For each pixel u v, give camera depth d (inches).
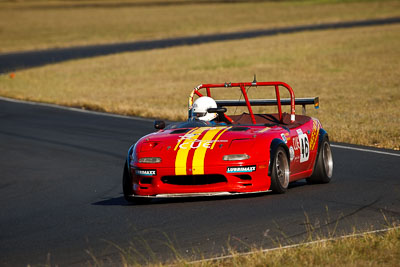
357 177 1437.0
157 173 1171.3
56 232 1043.9
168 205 1203.9
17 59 7337.6
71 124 2817.4
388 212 1046.4
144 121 2785.4
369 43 6609.3
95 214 1173.7
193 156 1159.6
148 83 4702.3
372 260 740.7
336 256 754.8
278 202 1154.0
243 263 758.5
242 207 1125.7
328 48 6392.7
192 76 4955.7
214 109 1360.7
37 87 4753.9
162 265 781.9
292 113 1408.7
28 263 855.1
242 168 1147.9
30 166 1888.5
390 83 3991.1
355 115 2716.5
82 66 6161.4
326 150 1448.1
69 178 1656.0
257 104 1503.4
